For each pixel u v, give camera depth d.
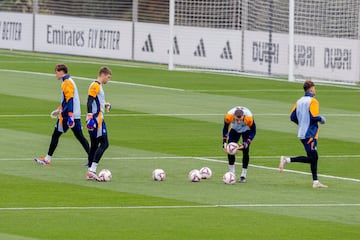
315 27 86.19
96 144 42.47
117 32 102.19
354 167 46.19
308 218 35.03
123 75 86.31
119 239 31.48
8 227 32.91
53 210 35.69
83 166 45.00
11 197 37.88
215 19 93.88
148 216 34.91
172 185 40.94
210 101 69.56
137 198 38.09
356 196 39.34
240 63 92.38
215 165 45.94
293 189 40.66
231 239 31.75
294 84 82.38
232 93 74.75
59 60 100.00
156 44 99.25
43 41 108.50
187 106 66.56
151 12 100.62
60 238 31.48
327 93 77.25
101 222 33.84
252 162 47.00
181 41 96.50
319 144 52.56
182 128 56.97
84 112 62.28
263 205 37.19
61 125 44.81
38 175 42.59
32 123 57.72
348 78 84.56
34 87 75.50
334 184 41.97
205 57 94.81
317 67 86.44
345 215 35.62
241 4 91.88
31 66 92.12
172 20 93.19
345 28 84.38
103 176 41.44
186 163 46.25
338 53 85.06
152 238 31.69
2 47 112.19
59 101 67.62
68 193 38.84
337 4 84.62
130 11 102.19
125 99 69.75
